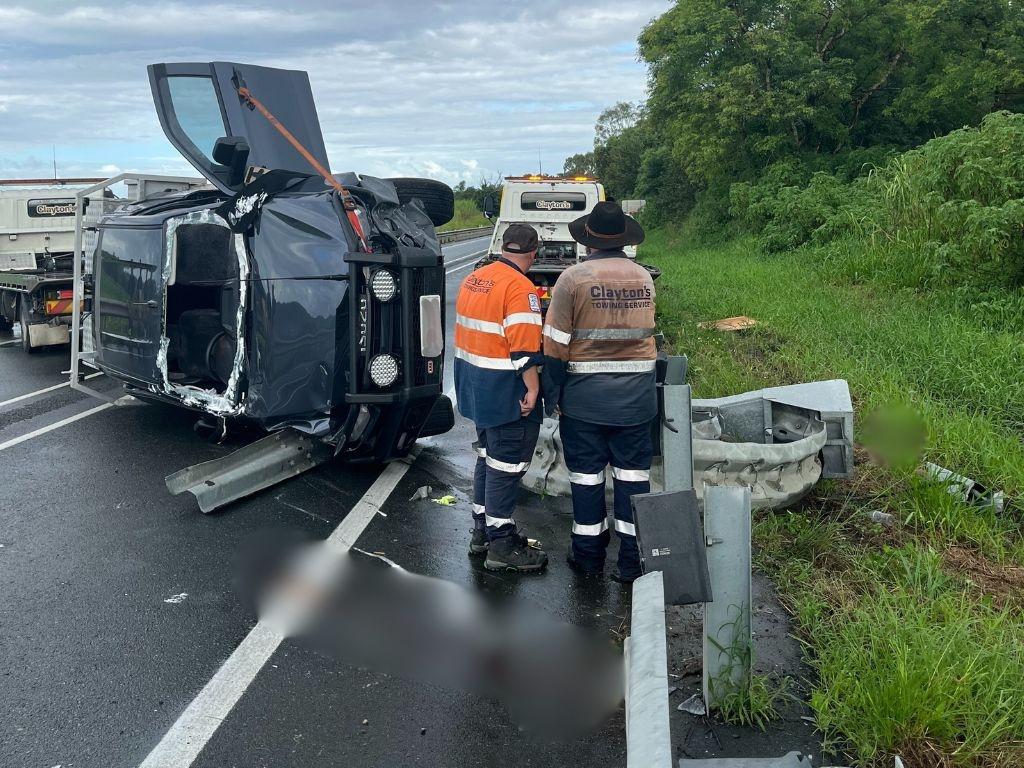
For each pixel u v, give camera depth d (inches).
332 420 223.3
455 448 269.3
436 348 224.8
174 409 320.2
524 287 171.9
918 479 206.2
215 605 162.7
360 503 219.5
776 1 1096.8
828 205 816.9
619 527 174.7
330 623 156.1
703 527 133.0
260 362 225.9
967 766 113.7
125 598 165.3
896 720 118.8
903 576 167.2
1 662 141.3
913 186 481.7
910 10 1070.4
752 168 1119.6
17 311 476.7
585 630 155.3
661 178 1631.4
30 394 348.2
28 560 183.2
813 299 481.1
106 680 136.0
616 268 168.2
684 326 444.1
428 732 123.5
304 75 262.8
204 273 264.2
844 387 214.8
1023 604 158.4
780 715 127.2
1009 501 202.1
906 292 458.9
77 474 242.4
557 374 169.3
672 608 160.6
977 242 400.8
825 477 207.6
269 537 196.9
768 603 161.2
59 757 116.6
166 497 223.1
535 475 228.1
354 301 211.6
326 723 125.3
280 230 223.0
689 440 157.9
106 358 298.7
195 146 239.6
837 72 1076.5
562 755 118.7
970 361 301.9
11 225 478.6
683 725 125.0
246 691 133.3
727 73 1079.0
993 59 1045.2
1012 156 417.7
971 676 127.0
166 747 119.1
